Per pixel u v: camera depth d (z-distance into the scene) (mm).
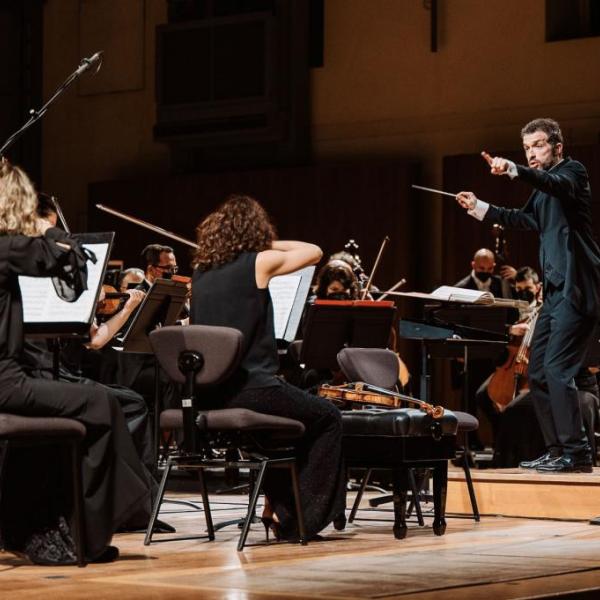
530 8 16953
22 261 5332
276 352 6496
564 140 16609
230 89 18109
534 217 8406
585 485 7688
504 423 10883
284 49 18141
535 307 12367
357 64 18141
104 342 6949
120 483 5562
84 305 5746
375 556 5734
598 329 9242
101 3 19984
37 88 20250
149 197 18969
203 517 7934
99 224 19391
